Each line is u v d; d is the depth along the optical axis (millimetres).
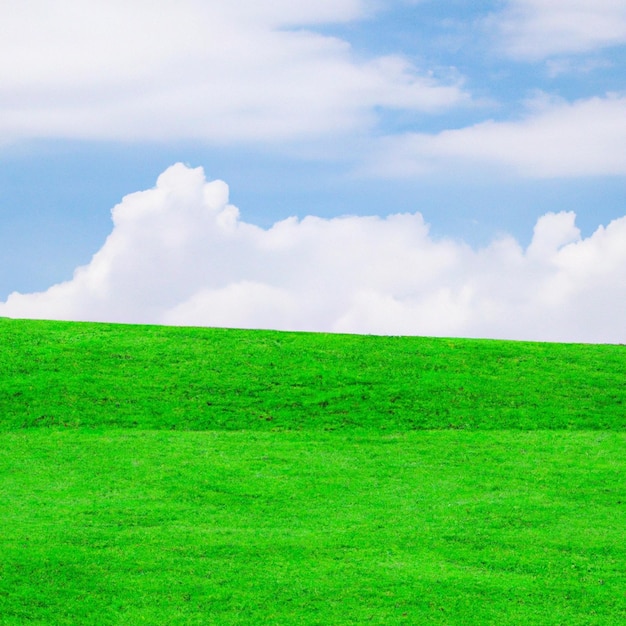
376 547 19078
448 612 16328
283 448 25531
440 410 28781
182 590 16953
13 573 17266
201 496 21922
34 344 33156
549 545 19266
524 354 34438
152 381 30250
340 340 35125
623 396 30391
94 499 21516
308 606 16484
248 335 35344
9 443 25281
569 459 24984
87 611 16125
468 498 22047
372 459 24797
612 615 16375
